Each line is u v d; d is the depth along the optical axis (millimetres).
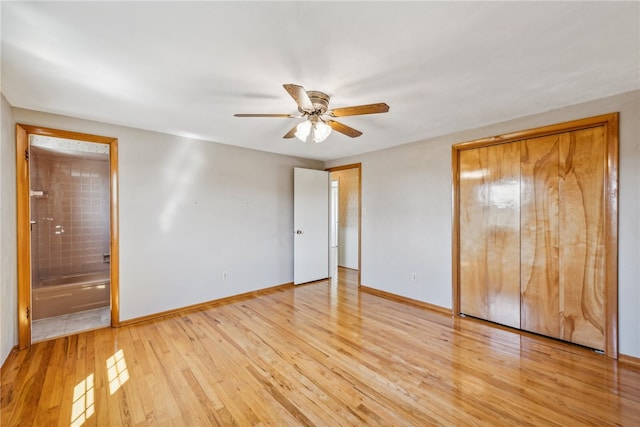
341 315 3434
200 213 3719
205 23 1389
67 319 3307
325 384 2076
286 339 2789
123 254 3121
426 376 2170
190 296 3631
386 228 4184
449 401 1886
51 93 2223
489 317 3201
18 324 2570
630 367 2258
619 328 2363
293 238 4848
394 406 1842
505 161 3055
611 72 1937
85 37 1499
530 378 2135
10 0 1203
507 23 1399
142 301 3248
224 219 3957
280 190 4645
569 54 1697
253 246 4293
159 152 3365
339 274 5680
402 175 3973
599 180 2482
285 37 1511
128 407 1836
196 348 2605
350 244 6352
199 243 3715
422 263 3744
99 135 2955
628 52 1675
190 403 1874
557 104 2523
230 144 3969
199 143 3703
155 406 1847
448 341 2748
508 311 3057
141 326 3107
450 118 2865
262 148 4238
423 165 3723
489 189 3184
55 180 4109
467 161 3365
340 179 6598
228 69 1850
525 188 2920
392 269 4098
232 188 4039
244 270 4188
